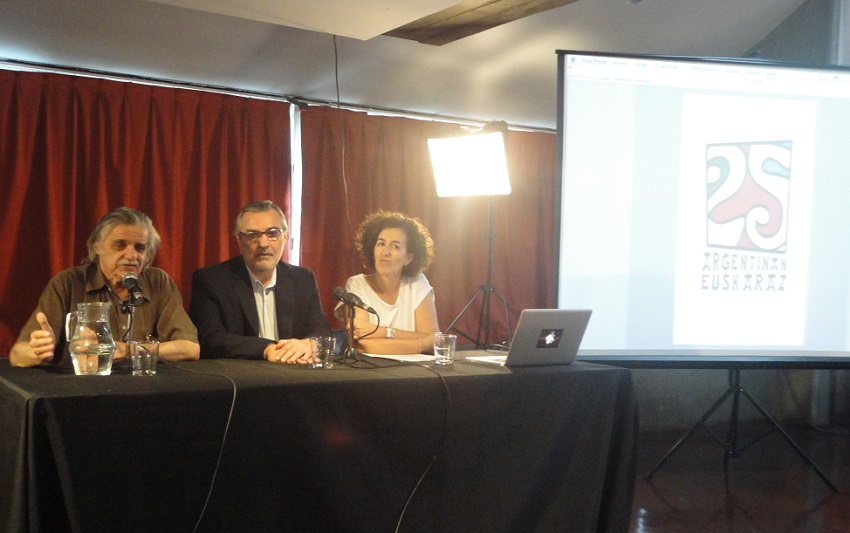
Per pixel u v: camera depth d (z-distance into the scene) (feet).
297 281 9.78
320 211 17.33
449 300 19.22
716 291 11.93
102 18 13.62
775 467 13.16
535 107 18.80
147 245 8.06
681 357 11.74
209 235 16.33
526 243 20.07
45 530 5.32
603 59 11.73
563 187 11.53
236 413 5.95
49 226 14.66
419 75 16.78
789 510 10.71
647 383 15.30
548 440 7.53
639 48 16.66
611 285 11.62
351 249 17.63
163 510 5.71
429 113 18.65
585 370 7.79
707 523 10.03
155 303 8.18
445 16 14.42
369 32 12.82
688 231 11.89
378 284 10.84
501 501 7.27
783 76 12.27
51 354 6.84
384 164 18.19
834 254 12.31
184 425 5.76
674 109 11.92
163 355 7.68
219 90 16.34
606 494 8.11
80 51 14.51
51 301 7.57
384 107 18.11
